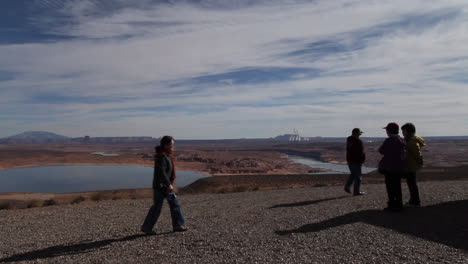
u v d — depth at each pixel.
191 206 11.39
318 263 5.05
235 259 5.31
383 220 7.52
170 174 7.15
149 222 7.04
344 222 7.47
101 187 68.94
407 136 8.76
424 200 9.70
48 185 73.31
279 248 5.80
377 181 20.88
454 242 5.87
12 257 5.85
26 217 10.28
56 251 6.13
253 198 12.80
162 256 5.58
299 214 8.66
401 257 5.21
